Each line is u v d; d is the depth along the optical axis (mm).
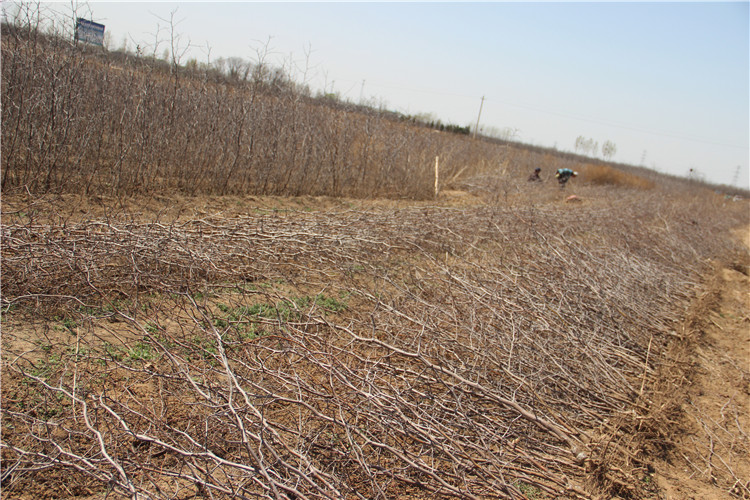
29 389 2891
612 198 16281
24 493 2285
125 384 3104
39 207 5902
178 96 8555
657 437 3770
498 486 2725
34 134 6938
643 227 9562
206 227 5750
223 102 9156
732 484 3428
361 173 11359
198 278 4520
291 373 3439
